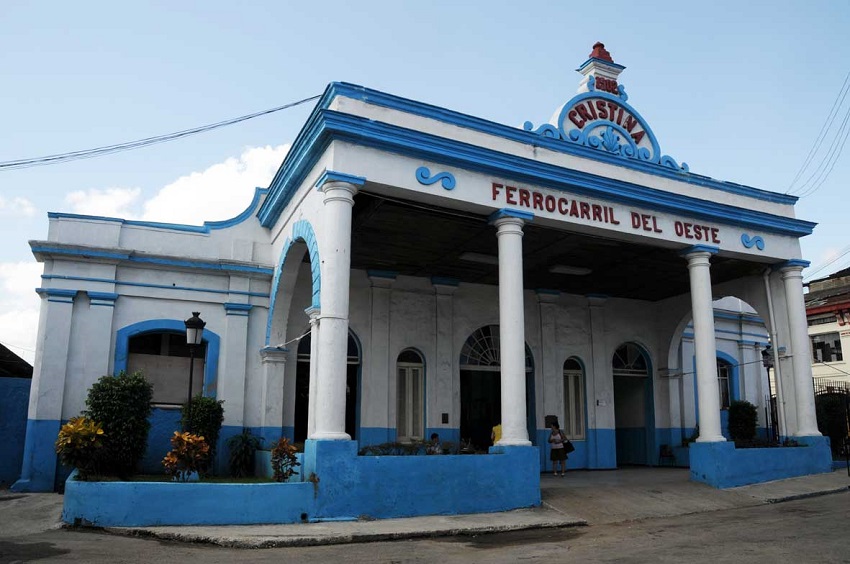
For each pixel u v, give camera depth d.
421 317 18.05
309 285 16.83
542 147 13.59
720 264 17.20
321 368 10.88
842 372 27.69
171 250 15.72
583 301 20.52
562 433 17.77
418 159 12.07
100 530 9.73
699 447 14.54
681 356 21.67
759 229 16.19
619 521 11.40
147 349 15.55
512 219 12.75
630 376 21.53
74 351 14.48
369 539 9.36
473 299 18.91
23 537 9.24
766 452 15.10
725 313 23.08
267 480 12.38
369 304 17.45
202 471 13.59
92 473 11.55
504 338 12.58
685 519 11.46
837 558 7.59
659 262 17.28
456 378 18.12
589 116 14.61
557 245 15.82
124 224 15.43
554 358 19.55
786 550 8.14
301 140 12.37
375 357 17.16
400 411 17.53
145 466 14.74
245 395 15.58
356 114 11.77
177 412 15.27
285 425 15.84
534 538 9.81
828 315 28.70
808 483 14.78
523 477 12.03
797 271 16.80
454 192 12.30
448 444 12.40
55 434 13.96
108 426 12.53
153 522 9.88
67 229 14.95
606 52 15.21
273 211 15.45
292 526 9.95
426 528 9.98
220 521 10.02
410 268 17.58
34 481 13.70
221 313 15.85
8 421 15.55
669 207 14.59
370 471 10.80
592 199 13.82
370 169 11.57
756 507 12.64
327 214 11.30
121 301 15.10
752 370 23.77
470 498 11.50
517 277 12.70
